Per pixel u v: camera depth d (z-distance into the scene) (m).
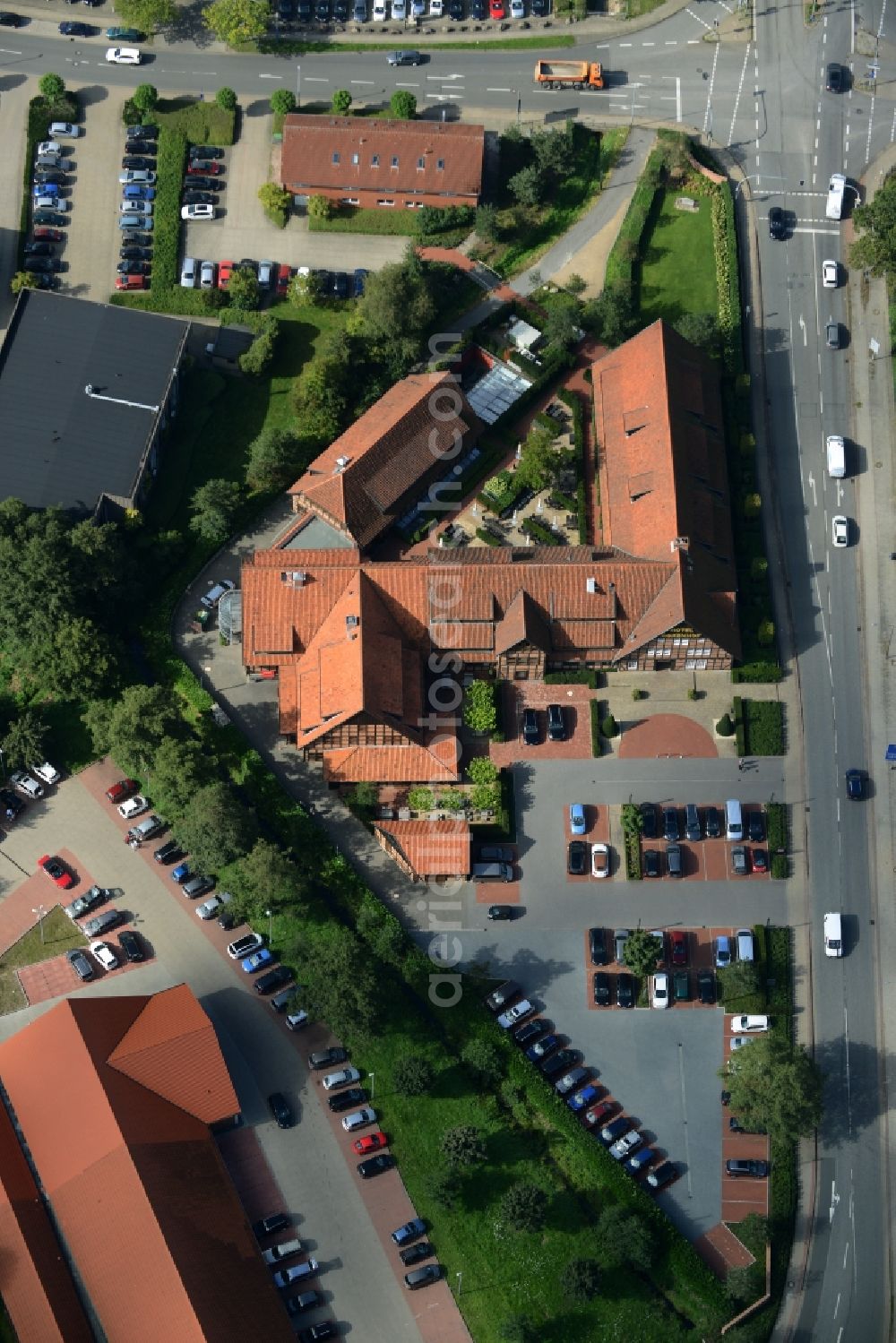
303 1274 177.50
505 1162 184.50
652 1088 189.62
